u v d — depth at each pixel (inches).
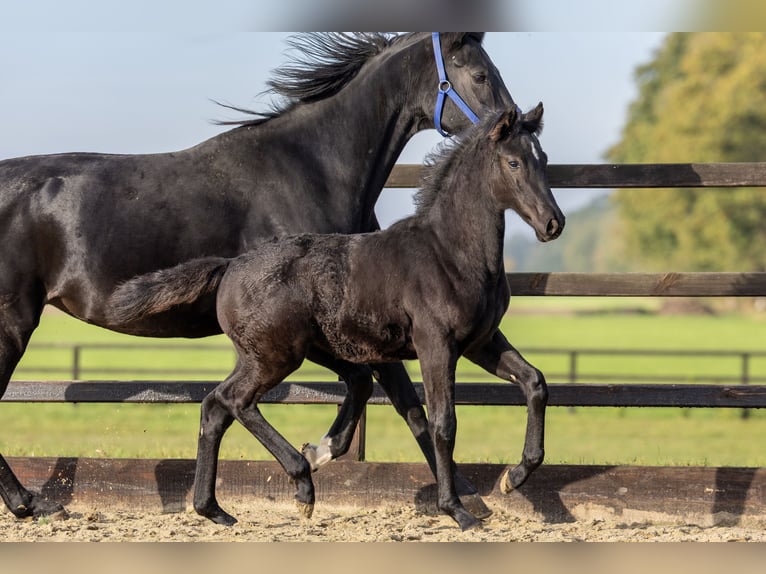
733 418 953.5
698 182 400.5
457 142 342.0
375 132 381.4
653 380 1125.1
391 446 696.4
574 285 403.9
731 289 398.0
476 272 333.4
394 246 340.8
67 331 2385.6
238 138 373.1
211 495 352.8
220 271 346.9
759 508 382.9
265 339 338.0
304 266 340.8
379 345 342.0
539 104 335.6
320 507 398.6
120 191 361.7
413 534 346.3
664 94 3939.5
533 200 324.5
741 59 3314.5
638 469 389.1
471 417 972.6
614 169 404.2
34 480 401.7
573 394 396.8
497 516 385.4
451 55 379.9
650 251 3430.1
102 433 769.6
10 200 359.3
